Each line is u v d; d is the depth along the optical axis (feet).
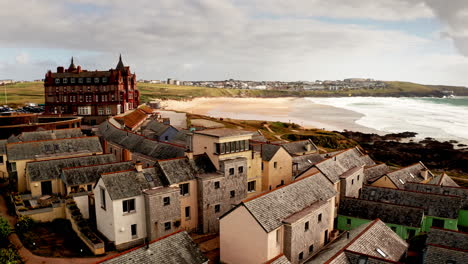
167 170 159.84
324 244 154.10
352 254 107.55
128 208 143.64
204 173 169.37
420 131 524.11
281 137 441.68
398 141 458.91
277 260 103.24
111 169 180.04
